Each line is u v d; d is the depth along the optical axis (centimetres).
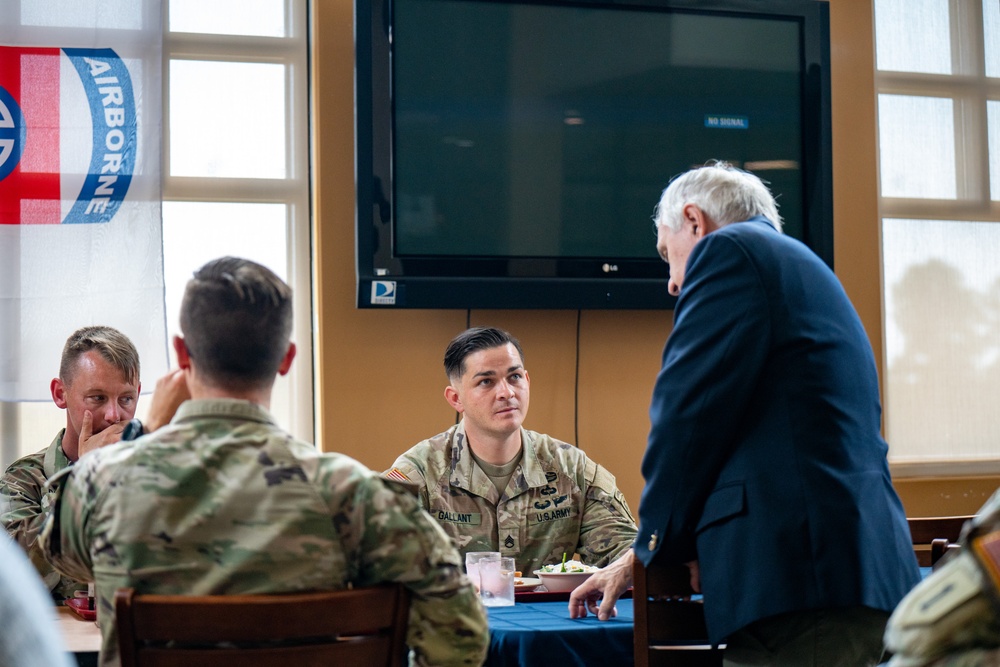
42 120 324
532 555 264
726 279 171
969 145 416
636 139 357
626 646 177
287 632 127
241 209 354
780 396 168
